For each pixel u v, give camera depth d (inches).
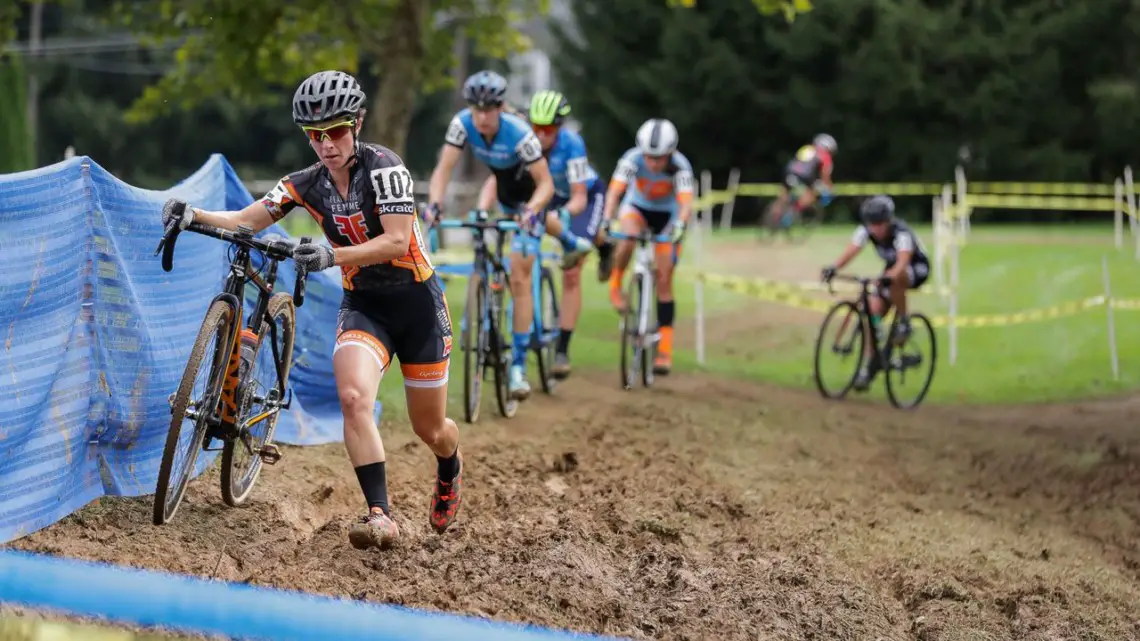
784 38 2071.9
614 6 2197.3
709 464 504.7
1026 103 2092.8
